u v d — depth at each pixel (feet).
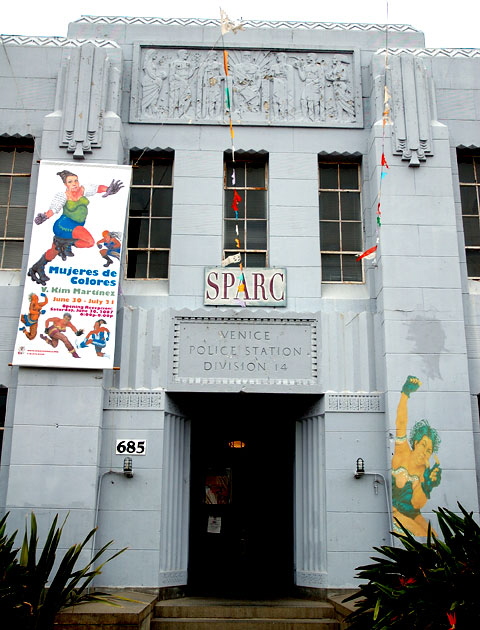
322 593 35.91
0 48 41.83
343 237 41.57
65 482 35.24
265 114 41.91
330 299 39.65
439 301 38.29
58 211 38.24
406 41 43.86
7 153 41.96
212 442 44.93
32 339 36.45
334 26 43.60
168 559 36.58
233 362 38.17
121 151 40.47
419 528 35.40
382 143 40.34
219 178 41.01
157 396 37.45
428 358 37.50
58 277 37.37
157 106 41.91
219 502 44.19
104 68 40.73
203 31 43.01
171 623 32.89
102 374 36.60
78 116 39.93
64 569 27.27
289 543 40.98
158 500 36.24
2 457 36.70
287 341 38.60
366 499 36.70
